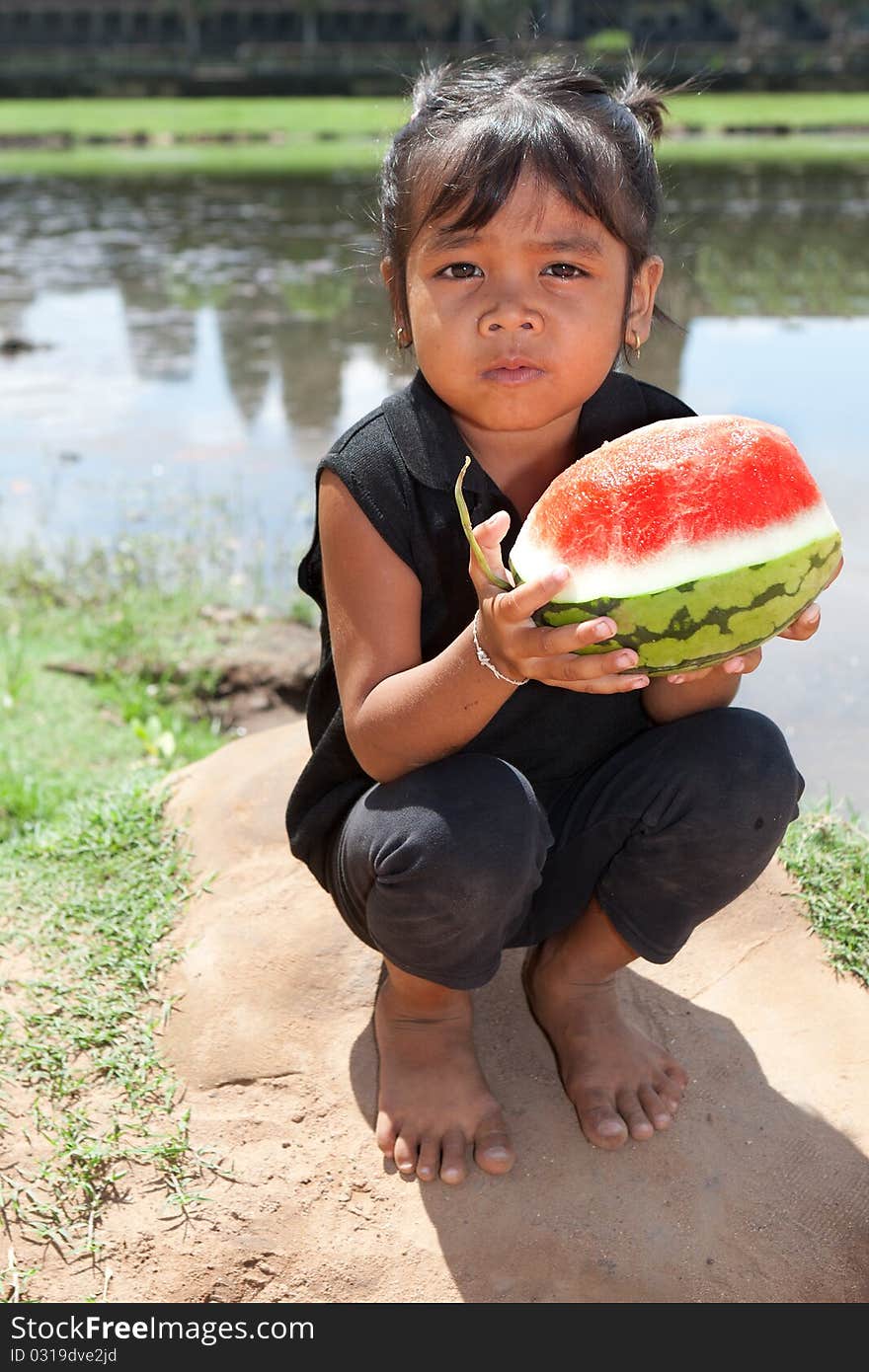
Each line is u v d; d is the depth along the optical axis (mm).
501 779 1781
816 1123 2029
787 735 3621
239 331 9391
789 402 6797
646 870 1934
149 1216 1895
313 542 1985
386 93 46094
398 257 1841
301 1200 1909
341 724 1951
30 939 2430
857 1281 1842
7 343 8828
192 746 3650
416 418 1845
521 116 1700
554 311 1715
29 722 3771
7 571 4773
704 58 51344
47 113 38688
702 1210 1896
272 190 19812
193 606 4523
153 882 2562
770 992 2285
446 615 1896
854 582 4582
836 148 27672
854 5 62969
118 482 5945
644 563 1527
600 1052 2043
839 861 2615
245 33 61812
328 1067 2131
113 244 14234
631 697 2049
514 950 2363
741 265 11742
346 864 1865
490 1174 1932
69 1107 2068
